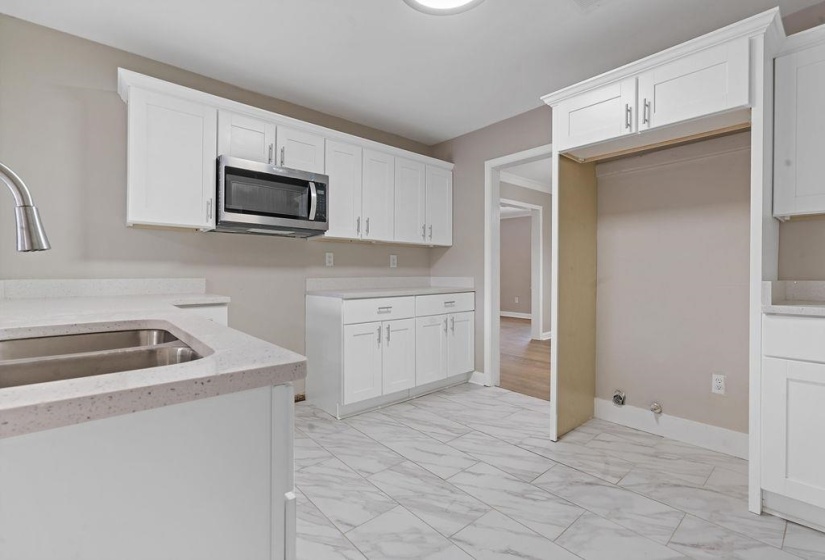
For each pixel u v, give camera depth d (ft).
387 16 7.06
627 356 9.14
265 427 2.45
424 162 12.31
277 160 9.14
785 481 5.49
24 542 1.82
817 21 6.70
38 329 3.85
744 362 7.57
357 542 5.13
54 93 7.47
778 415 5.55
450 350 11.67
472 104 10.65
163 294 8.39
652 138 7.45
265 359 2.57
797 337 5.41
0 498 1.77
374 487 6.43
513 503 6.00
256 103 10.00
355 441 8.17
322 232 9.71
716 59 6.14
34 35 7.29
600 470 7.01
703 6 6.77
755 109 5.82
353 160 10.59
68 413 1.81
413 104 10.67
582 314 9.16
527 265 30.01
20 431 1.71
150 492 2.10
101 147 7.89
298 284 10.61
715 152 7.91
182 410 2.19
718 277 7.89
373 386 9.86
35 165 7.30
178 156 7.84
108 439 1.99
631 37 7.68
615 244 9.34
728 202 7.77
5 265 7.03
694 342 8.18
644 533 5.31
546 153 10.70
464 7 6.49
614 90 7.30
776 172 6.21
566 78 9.25
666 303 8.57
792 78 6.09
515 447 7.93
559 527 5.44
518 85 9.59
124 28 7.41
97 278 7.84
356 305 9.56
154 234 8.50
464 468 7.06
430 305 11.13
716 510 5.82
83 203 7.72
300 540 5.16
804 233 6.66
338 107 10.83
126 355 3.40
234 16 7.07
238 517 2.37
